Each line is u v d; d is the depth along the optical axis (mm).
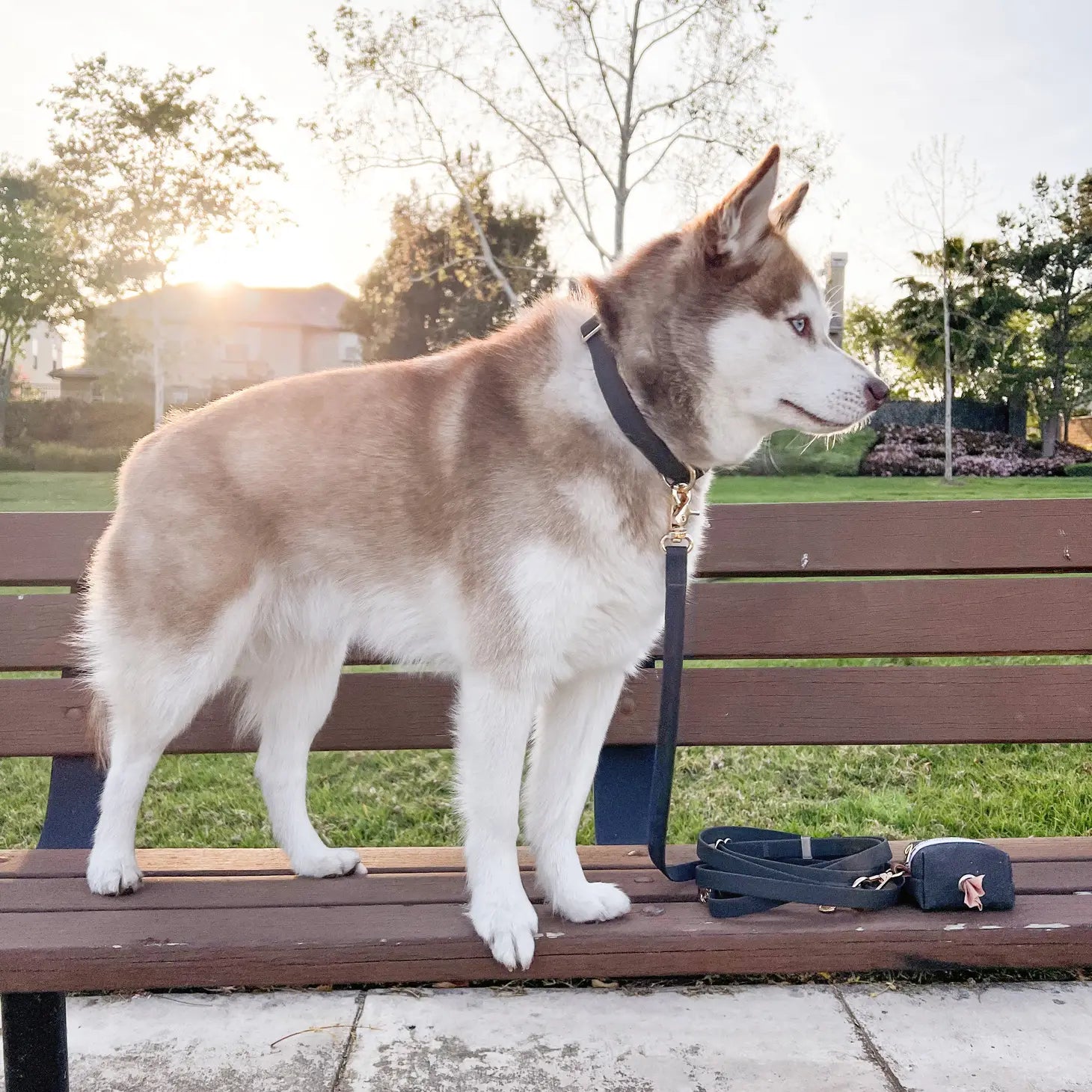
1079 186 30688
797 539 2691
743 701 2676
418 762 4707
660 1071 2314
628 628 2205
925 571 2689
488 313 28859
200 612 2275
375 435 2350
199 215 31016
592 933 1925
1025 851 2381
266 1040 2471
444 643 2357
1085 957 1922
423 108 19703
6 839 3811
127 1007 2627
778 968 1909
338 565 2408
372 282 35062
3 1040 2105
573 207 20281
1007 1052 2381
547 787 2299
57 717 2613
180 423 2475
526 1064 2357
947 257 30609
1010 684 2617
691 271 2229
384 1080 2293
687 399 2229
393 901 2121
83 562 2656
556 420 2156
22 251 32156
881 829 3789
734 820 3898
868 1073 2295
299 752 2559
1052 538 2664
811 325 2250
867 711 2641
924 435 31453
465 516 2197
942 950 1905
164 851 2512
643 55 19406
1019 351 32188
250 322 62312
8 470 33688
